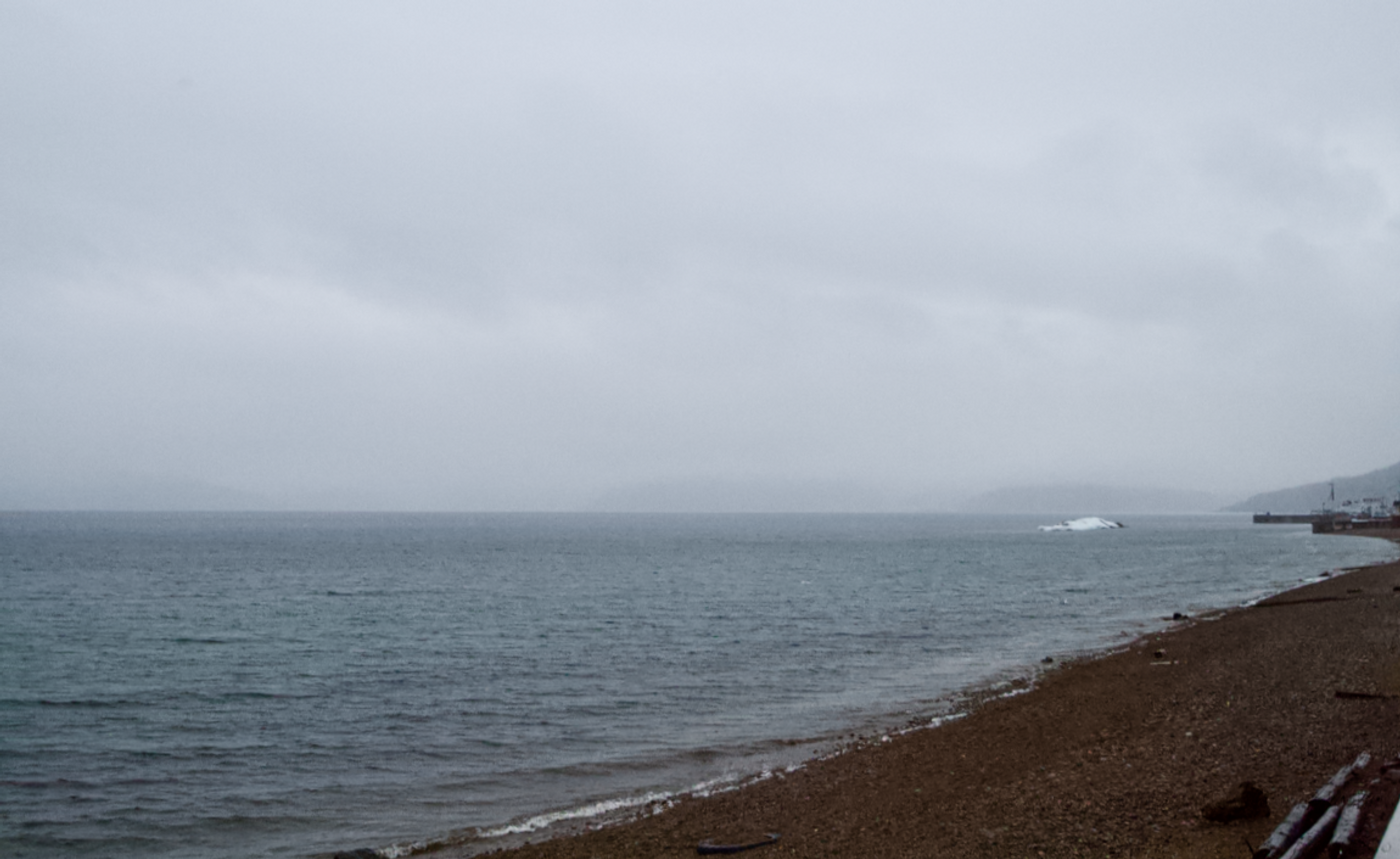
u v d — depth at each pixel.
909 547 127.25
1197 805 10.66
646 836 12.70
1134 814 10.70
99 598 54.97
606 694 24.27
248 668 29.80
